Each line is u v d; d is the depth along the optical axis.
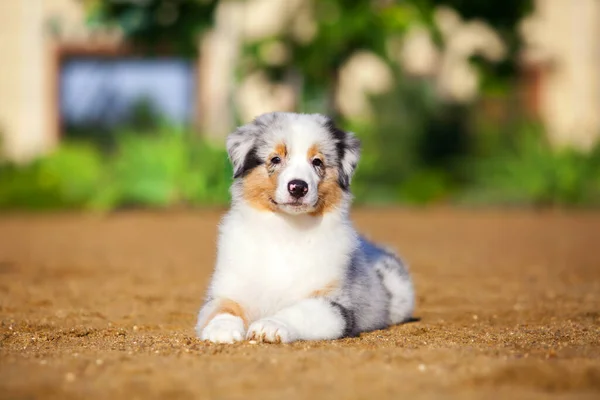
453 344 5.77
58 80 23.53
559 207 22.41
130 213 20.05
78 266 11.41
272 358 5.02
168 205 21.06
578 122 24.70
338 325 6.03
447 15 22.66
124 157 21.36
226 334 5.76
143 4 17.97
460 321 7.41
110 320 7.45
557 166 22.81
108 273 10.79
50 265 11.48
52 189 21.02
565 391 4.38
